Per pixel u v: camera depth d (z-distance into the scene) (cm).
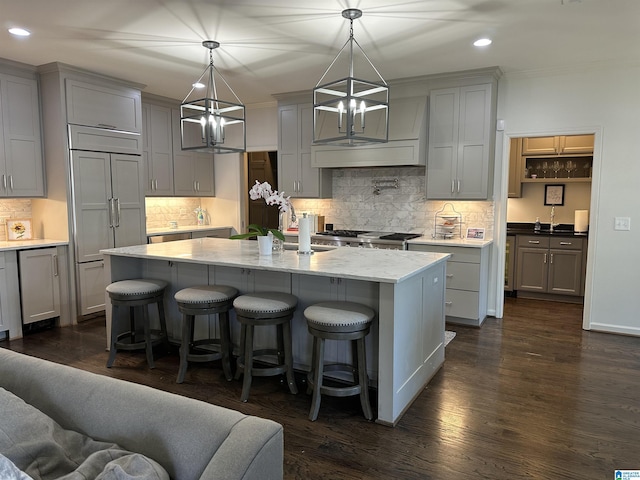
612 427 260
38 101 457
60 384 149
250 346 295
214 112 353
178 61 431
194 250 372
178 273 386
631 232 429
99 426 136
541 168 628
